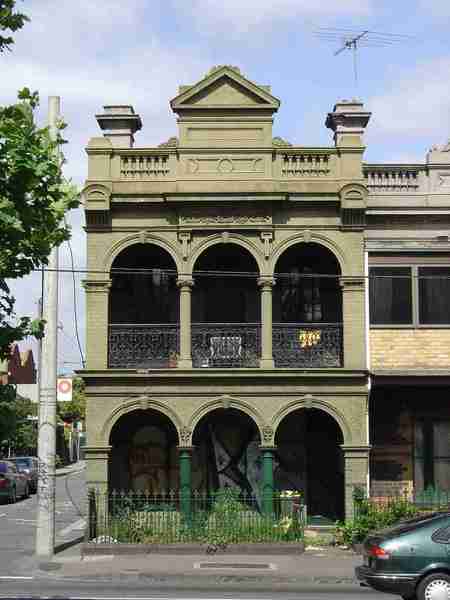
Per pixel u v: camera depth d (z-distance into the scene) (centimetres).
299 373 2345
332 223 2408
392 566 1389
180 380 2347
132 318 2555
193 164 2419
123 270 2436
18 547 2266
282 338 2420
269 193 2378
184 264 2397
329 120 2511
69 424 7294
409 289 2412
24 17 994
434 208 2419
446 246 2417
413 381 2364
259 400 2356
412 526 1423
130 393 2353
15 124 953
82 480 5019
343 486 2483
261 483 2519
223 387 2356
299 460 2527
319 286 2561
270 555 2084
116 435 2533
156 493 2319
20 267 981
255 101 2434
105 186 2386
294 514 2195
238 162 2422
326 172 2420
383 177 2452
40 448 2131
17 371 6469
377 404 2455
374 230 2425
